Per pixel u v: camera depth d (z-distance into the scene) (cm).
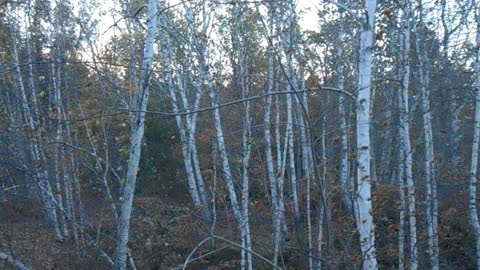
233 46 1497
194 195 1714
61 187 1378
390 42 1332
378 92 1555
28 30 1456
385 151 1734
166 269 1322
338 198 1210
